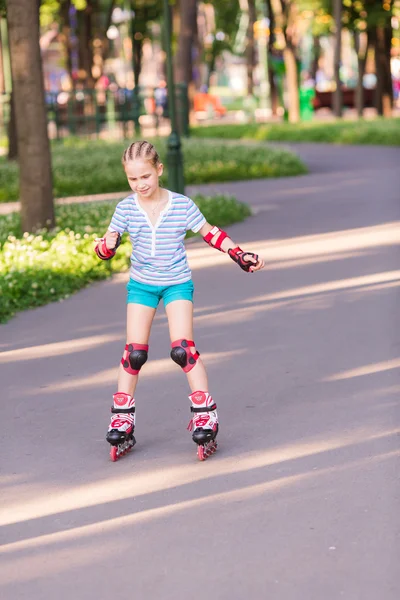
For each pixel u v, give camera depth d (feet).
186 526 15.03
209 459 17.95
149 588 13.12
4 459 18.48
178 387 22.66
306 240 43.88
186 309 18.44
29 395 22.54
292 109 155.22
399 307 29.60
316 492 16.06
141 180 17.76
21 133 44.42
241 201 59.31
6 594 13.19
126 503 16.11
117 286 35.53
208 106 211.41
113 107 134.62
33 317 30.94
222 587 13.02
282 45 179.52
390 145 107.14
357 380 22.39
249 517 15.23
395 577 13.01
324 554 13.80
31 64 43.96
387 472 16.74
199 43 228.84
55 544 14.66
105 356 25.91
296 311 29.96
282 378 22.89
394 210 52.80
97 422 20.51
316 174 76.79
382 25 145.59
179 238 18.33
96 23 173.27
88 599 12.93
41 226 44.68
